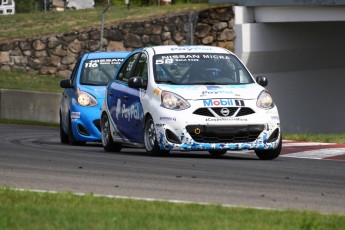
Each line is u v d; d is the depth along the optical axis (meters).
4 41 110.75
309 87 114.88
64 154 46.88
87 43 110.75
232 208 25.31
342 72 119.12
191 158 44.59
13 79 106.94
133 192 30.06
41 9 121.38
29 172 36.19
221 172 37.47
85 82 60.09
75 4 127.06
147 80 46.59
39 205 25.03
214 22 109.94
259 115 44.19
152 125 45.19
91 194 27.72
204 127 43.56
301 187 32.69
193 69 46.69
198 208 25.12
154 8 116.44
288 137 63.69
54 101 95.12
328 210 26.97
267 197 29.53
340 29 114.81
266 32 109.19
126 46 111.38
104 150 52.69
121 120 49.38
